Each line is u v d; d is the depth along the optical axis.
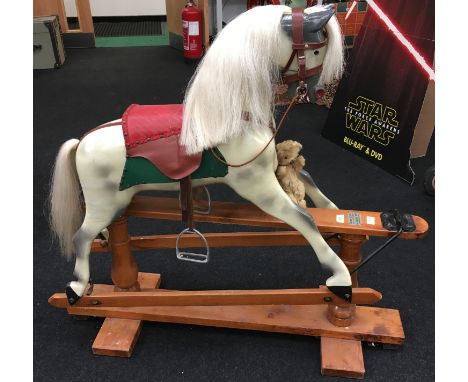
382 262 1.85
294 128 2.96
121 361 1.44
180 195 1.24
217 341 1.51
